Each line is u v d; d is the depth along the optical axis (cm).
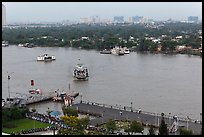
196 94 19125
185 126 13088
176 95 19025
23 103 17838
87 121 12662
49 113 15262
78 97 19225
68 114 14538
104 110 15838
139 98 18638
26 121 14188
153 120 14100
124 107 16250
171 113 15725
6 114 13900
